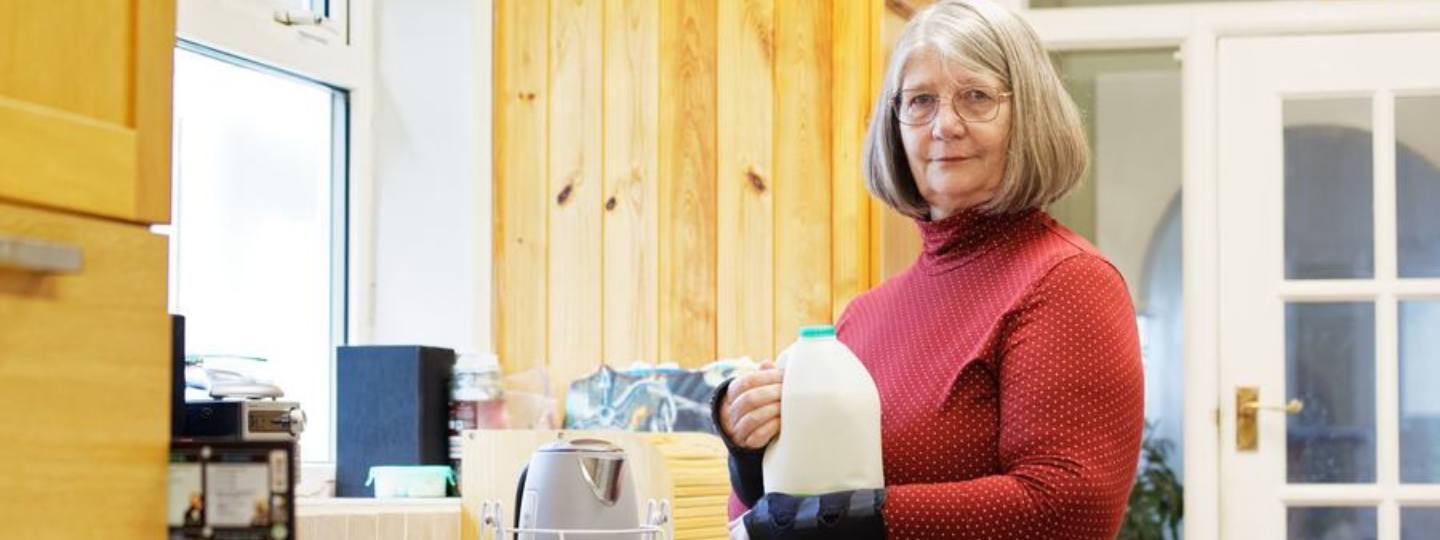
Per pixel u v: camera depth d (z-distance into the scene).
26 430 1.08
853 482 1.77
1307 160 3.97
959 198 1.89
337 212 3.22
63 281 1.12
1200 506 3.92
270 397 2.22
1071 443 1.74
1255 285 3.95
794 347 1.84
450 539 2.36
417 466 2.84
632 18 3.20
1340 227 3.96
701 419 2.98
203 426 1.98
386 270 3.26
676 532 2.21
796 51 3.13
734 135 3.16
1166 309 5.10
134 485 1.17
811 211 3.12
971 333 1.83
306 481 2.89
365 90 3.25
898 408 1.85
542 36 3.24
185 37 2.77
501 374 3.02
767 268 3.13
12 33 1.10
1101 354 1.77
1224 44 3.98
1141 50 4.23
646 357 3.17
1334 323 3.97
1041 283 1.80
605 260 3.20
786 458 1.79
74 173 1.14
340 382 2.91
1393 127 3.93
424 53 3.27
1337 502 3.94
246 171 2.99
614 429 2.96
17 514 1.07
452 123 3.24
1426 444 3.94
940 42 1.85
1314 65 3.94
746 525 1.80
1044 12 4.04
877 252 3.11
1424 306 3.95
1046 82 1.85
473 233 3.22
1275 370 3.93
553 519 1.77
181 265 2.83
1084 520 1.73
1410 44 3.90
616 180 3.20
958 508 1.73
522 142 3.24
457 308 3.22
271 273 3.05
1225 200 3.96
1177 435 5.10
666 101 3.18
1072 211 5.11
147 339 1.19
